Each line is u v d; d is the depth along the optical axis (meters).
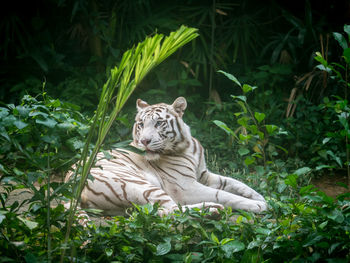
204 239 5.38
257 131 6.21
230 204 8.10
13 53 16.06
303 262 4.73
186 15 16.34
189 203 8.27
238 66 16.55
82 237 5.02
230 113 13.98
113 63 15.59
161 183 8.36
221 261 4.91
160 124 8.20
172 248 5.41
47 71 14.78
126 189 7.19
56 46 16.67
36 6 16.02
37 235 5.03
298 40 14.91
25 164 4.96
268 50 16.59
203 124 14.22
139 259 5.03
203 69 16.95
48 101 5.11
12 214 4.70
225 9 16.56
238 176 8.64
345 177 11.80
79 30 16.05
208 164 11.93
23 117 4.55
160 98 14.98
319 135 12.81
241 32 15.84
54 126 4.64
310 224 5.05
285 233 4.94
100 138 4.37
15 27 14.98
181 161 8.43
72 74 16.03
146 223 5.16
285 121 13.42
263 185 6.57
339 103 5.61
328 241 4.86
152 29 15.92
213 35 15.31
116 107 4.37
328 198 4.76
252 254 4.94
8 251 4.76
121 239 5.13
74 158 4.75
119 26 16.17
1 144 4.68
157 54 4.21
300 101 14.38
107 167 7.81
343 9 14.70
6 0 15.19
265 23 16.08
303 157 13.16
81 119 5.33
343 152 11.98
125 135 13.40
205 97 17.08
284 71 14.91
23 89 14.55
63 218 4.82
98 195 7.22
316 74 13.57
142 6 15.91
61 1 14.68
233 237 5.29
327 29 15.37
